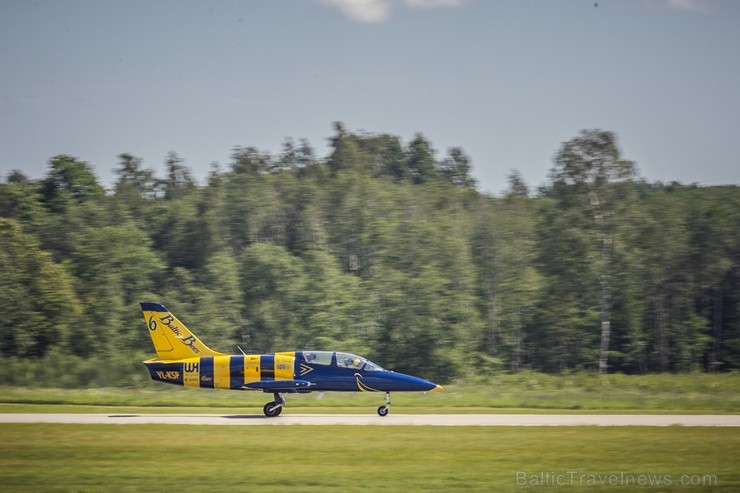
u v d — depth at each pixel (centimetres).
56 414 14038
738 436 11644
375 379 13812
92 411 14725
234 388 13800
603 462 9944
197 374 13838
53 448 10669
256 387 13662
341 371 13838
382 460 9988
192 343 14112
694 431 12081
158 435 11606
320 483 8950
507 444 10956
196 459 10050
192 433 11769
